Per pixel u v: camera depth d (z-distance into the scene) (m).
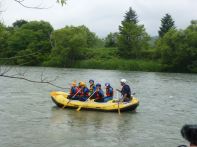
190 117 17.52
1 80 34.50
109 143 11.96
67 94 19.61
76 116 16.56
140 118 16.66
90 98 18.55
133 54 78.81
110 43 92.62
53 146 11.34
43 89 28.50
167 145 11.92
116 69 66.62
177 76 51.25
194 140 2.85
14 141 11.78
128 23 80.12
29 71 50.72
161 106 21.02
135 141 12.34
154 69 65.69
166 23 90.94
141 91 29.45
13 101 21.12
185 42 64.12
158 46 70.25
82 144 11.69
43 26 37.41
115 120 15.92
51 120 15.48
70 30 66.56
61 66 66.50
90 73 51.56
